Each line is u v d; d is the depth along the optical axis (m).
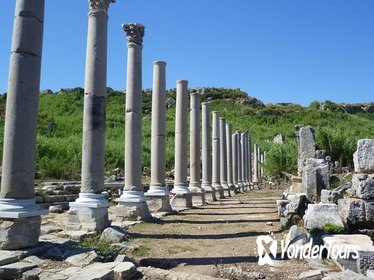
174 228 13.61
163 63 19.31
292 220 12.77
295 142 39.12
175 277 7.78
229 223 14.73
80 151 28.64
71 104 80.12
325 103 101.00
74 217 12.07
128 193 15.38
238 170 40.19
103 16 13.22
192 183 23.77
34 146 9.52
